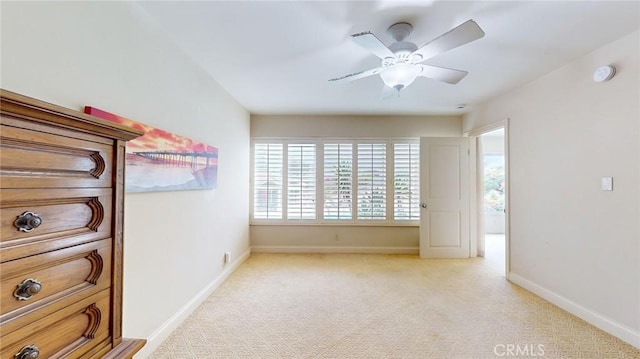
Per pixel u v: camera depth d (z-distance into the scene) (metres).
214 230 2.83
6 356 0.63
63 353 0.75
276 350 1.85
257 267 3.58
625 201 1.95
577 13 1.68
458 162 4.10
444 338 1.99
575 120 2.32
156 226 1.87
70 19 1.25
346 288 2.89
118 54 1.52
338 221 4.30
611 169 2.04
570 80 2.37
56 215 0.73
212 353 1.82
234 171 3.46
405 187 4.31
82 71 1.31
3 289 0.63
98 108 1.40
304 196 4.31
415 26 1.82
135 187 1.65
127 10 1.58
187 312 2.26
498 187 6.15
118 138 0.92
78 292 0.79
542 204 2.67
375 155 4.32
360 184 4.32
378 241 4.32
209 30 1.89
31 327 0.68
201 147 2.47
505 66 2.45
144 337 1.75
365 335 2.03
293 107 3.87
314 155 4.32
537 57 2.27
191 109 2.32
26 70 1.08
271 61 2.37
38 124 0.68
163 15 1.73
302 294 2.74
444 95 3.28
